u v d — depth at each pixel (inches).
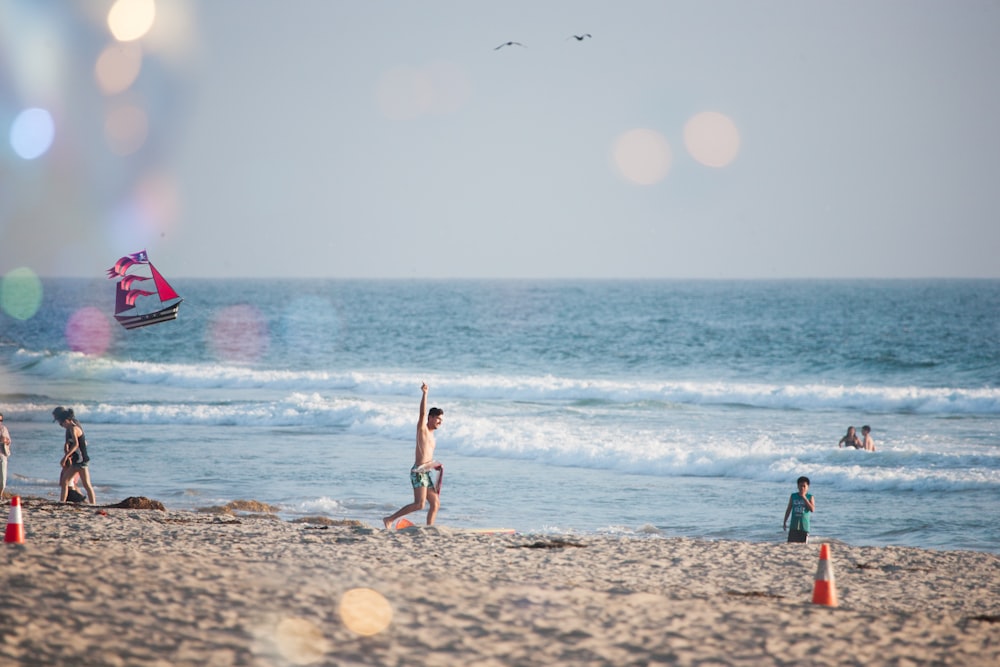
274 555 1609.3
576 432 4249.5
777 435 4202.8
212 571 1339.8
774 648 1086.4
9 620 991.6
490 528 2524.6
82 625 997.2
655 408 5344.5
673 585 1557.6
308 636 1026.1
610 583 1536.7
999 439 4124.0
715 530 2532.0
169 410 4923.7
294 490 3051.2
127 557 1419.8
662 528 2559.1
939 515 2726.4
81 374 7421.3
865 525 2628.0
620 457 3511.3
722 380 7229.3
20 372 7628.0
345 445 4030.5
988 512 2755.9
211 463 3560.5
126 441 4128.9
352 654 973.2
